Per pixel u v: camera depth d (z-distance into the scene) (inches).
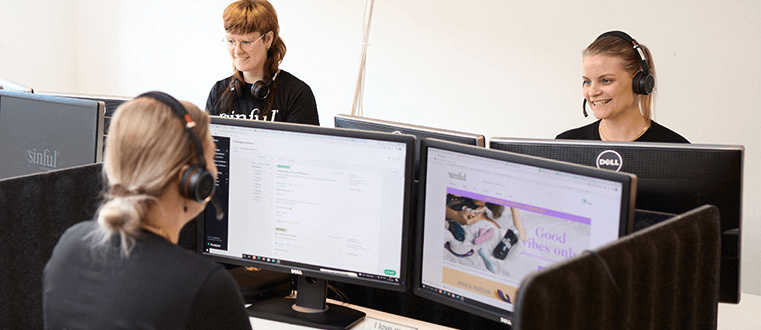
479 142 66.8
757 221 127.3
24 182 52.1
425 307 67.7
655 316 37.9
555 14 135.8
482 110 144.9
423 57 147.5
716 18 124.8
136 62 172.1
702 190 60.7
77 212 56.9
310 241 64.8
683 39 127.6
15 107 77.0
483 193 57.4
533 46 138.5
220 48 163.8
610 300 34.2
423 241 61.9
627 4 130.3
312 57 156.8
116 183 39.8
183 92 169.5
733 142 127.4
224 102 111.8
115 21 171.6
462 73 145.0
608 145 62.9
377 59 151.2
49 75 170.4
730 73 125.6
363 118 76.8
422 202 61.2
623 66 84.6
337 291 71.7
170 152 39.8
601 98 86.7
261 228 66.1
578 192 51.9
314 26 155.2
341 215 63.4
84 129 71.1
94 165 58.1
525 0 137.5
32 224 53.1
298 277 67.2
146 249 39.8
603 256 33.8
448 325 66.9
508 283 57.0
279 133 63.5
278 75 111.4
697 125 129.4
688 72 128.3
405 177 60.5
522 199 55.2
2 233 50.7
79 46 176.1
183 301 38.9
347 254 64.0
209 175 41.9
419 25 146.5
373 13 149.6
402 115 151.6
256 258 66.9
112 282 39.4
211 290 39.7
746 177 127.1
